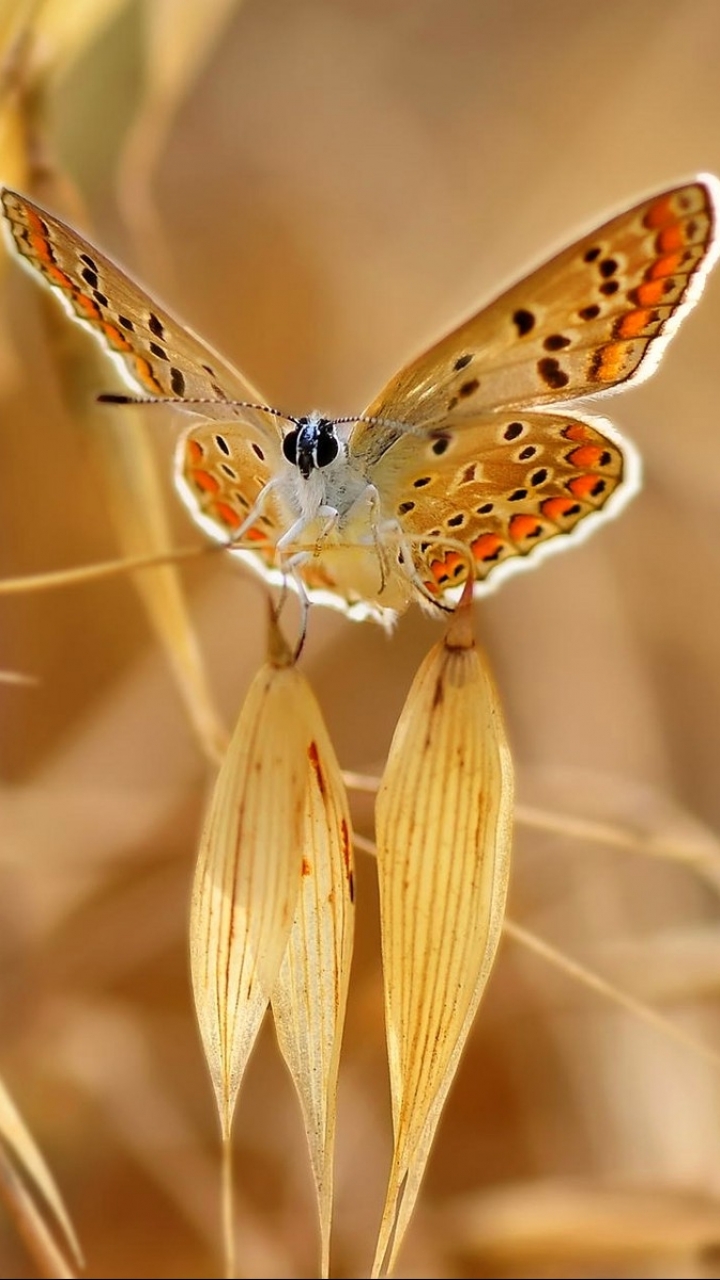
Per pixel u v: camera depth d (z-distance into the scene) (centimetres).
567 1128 19
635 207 17
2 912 19
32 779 20
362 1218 19
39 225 17
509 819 16
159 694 20
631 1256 18
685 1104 19
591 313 17
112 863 19
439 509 18
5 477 20
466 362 18
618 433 18
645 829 18
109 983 19
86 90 19
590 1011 19
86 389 18
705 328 20
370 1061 19
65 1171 19
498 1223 18
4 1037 19
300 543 18
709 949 18
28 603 20
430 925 16
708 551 20
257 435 18
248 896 16
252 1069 20
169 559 17
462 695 16
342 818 16
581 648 20
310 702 16
